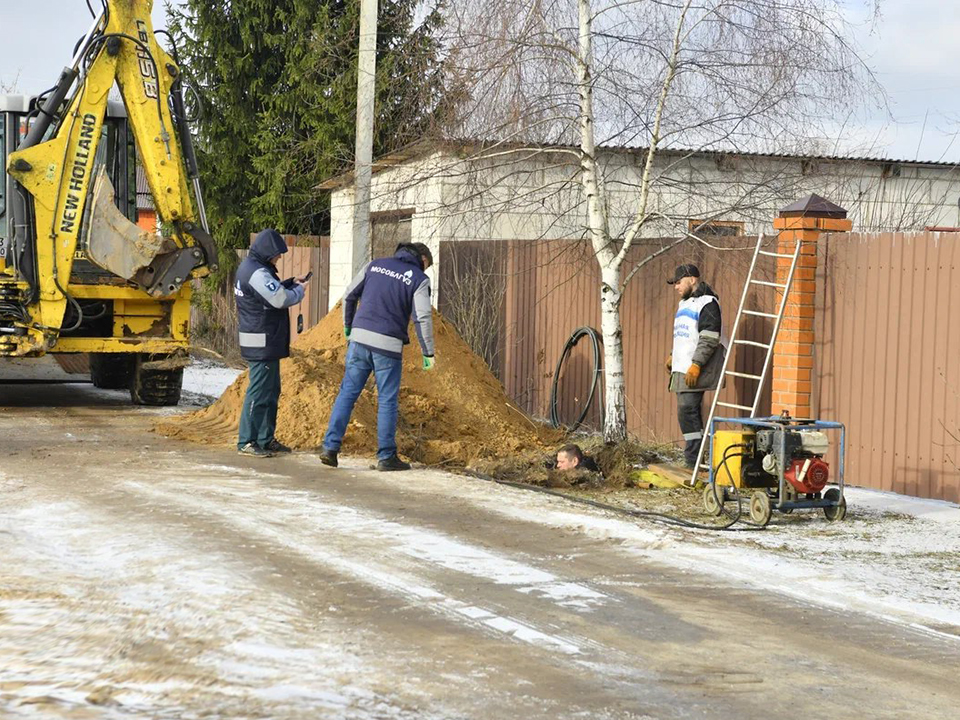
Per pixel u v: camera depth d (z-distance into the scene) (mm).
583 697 4621
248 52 27734
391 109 12305
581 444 11656
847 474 10062
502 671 4898
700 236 11383
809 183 10938
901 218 16641
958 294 9109
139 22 13219
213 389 17484
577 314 13914
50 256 13016
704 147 10633
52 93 13078
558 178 11891
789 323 10297
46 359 20453
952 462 9172
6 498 8250
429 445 11320
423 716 4348
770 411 10805
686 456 10344
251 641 5129
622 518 8266
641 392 12844
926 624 5852
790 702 4660
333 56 15578
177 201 13336
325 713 4297
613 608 5930
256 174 27891
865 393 9883
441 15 10930
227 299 27328
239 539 7105
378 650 5105
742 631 5617
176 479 9203
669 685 4805
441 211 12109
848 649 5398
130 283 13820
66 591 5816
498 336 15609
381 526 7668
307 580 6219
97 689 4363
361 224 14070
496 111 10578
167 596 5793
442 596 6020
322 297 24047
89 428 12391
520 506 8547
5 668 4574
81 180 13023
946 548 7648
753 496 8344
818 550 7492
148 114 13219
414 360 13102
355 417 11477
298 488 8977
